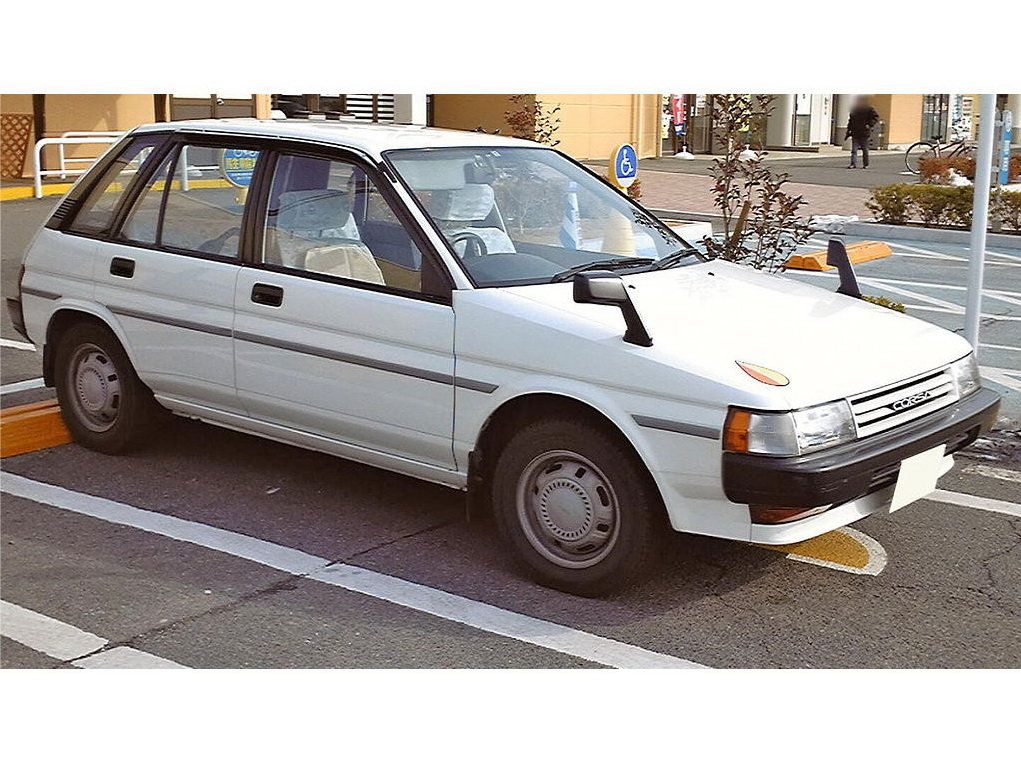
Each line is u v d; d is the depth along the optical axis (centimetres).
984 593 477
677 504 437
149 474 599
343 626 441
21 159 1847
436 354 484
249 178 554
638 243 561
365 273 508
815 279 1245
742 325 473
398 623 444
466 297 478
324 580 480
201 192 571
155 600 459
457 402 479
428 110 2619
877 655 425
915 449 451
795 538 429
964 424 477
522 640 432
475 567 496
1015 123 2388
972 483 604
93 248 602
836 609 461
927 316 1051
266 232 542
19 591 464
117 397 609
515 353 462
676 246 575
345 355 508
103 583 473
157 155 595
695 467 428
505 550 514
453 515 554
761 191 1010
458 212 517
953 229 1623
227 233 556
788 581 485
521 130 1304
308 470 610
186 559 498
